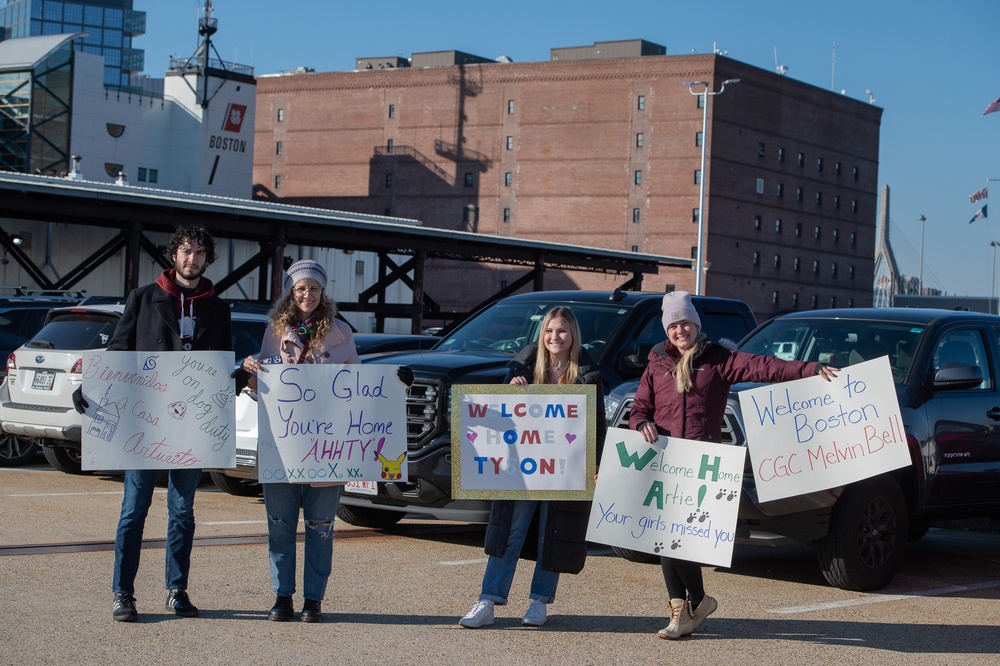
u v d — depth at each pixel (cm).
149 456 607
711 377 623
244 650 557
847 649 613
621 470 625
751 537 767
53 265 3531
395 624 625
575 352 639
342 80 10025
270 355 634
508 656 570
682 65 8800
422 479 817
